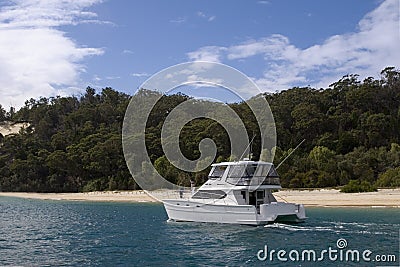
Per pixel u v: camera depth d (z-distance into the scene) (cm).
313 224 2775
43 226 3412
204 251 2109
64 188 8856
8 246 2447
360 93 8594
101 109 11569
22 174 9381
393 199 4481
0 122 15312
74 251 2248
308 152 7394
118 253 2155
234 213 2683
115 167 8281
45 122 11969
